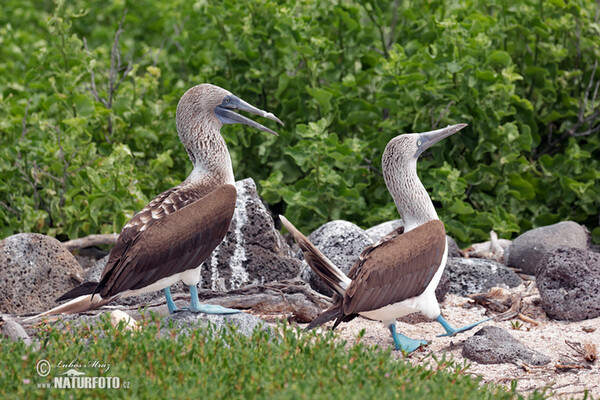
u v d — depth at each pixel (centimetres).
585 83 1606
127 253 909
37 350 851
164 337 829
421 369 809
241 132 1505
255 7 1540
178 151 1532
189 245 931
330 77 1527
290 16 1466
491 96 1438
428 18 1595
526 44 1565
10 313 1127
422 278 938
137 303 1124
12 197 1430
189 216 934
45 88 1552
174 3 2233
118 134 1537
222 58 1542
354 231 1209
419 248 939
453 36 1420
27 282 1142
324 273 937
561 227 1300
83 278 1170
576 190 1460
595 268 1113
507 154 1431
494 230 1412
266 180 1412
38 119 1465
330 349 815
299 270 1196
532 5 1577
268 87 1552
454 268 1230
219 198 959
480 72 1408
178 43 1841
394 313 953
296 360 784
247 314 980
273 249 1188
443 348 1008
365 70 1605
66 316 1054
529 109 1488
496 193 1462
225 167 999
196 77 1582
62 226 1430
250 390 721
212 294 1094
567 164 1492
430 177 1413
